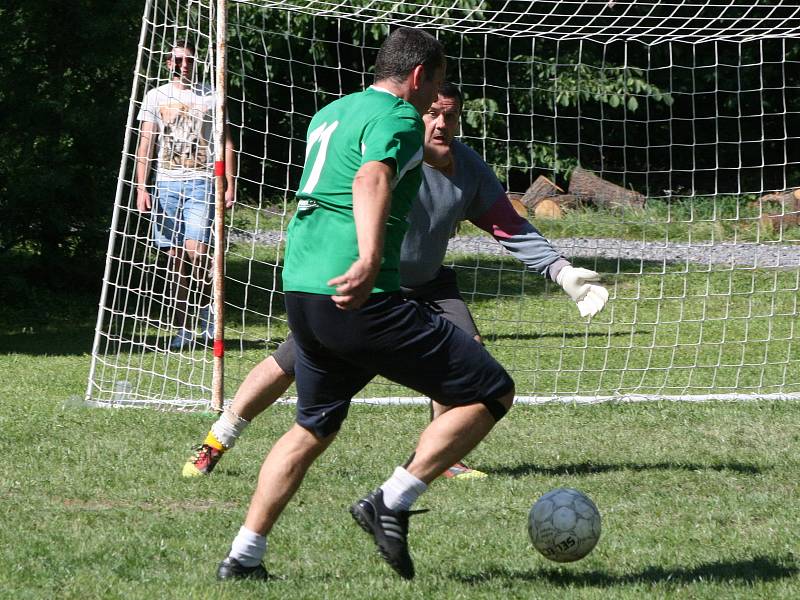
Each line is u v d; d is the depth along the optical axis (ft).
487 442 70.38
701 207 209.97
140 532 48.37
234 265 160.97
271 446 67.36
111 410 77.61
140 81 137.49
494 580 41.65
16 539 46.62
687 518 52.03
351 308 35.76
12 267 133.49
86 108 134.00
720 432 73.56
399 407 82.64
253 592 39.37
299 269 38.75
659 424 76.43
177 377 90.02
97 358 83.05
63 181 129.59
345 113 39.06
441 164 55.31
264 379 59.21
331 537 48.24
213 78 84.74
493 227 56.13
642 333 123.65
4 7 131.34
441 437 38.75
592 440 71.26
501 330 126.72
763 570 43.29
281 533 48.67
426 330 38.17
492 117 216.54
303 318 38.75
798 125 248.73
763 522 51.60
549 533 42.16
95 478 58.49
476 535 48.70
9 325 124.16
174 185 93.66
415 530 49.49
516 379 100.12
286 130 207.62
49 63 134.21
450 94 54.80
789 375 100.17
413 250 56.65
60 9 131.23
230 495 55.93
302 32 196.03
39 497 54.49
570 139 236.84
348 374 40.24
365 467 62.95
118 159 134.72
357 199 35.96
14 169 130.72
